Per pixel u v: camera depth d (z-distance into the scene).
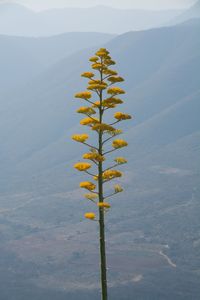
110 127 21.86
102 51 22.17
